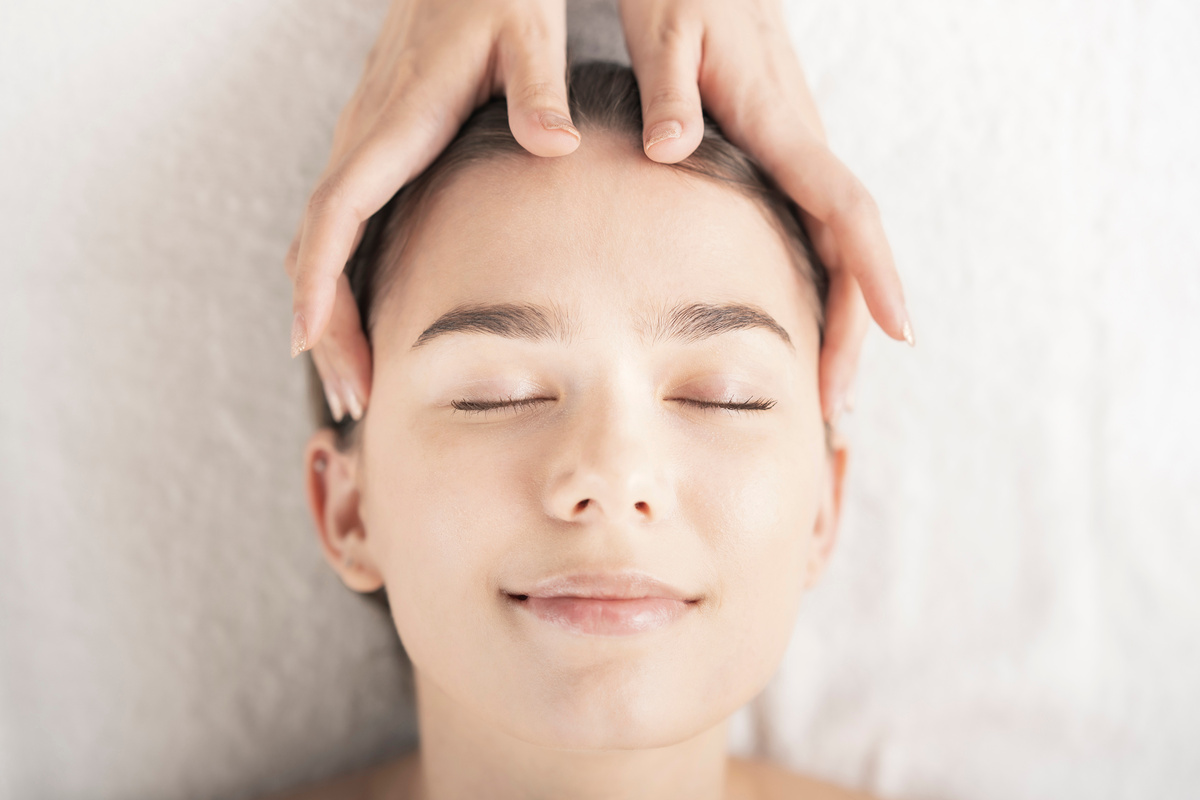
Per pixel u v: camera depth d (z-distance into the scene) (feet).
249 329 2.93
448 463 2.08
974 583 3.21
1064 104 3.14
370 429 2.32
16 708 2.86
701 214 2.18
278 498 2.98
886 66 3.10
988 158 3.14
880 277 2.29
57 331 2.83
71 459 2.86
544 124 2.06
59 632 2.88
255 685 3.00
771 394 2.19
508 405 2.11
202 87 2.85
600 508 1.95
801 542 2.25
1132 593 3.21
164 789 2.95
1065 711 3.20
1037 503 3.19
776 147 2.38
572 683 2.01
